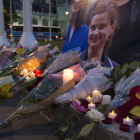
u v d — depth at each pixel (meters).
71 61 3.34
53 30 35.72
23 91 3.80
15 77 4.45
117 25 4.08
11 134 2.32
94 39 4.56
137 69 2.53
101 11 4.52
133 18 3.78
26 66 4.46
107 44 4.25
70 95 2.40
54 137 2.23
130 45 3.79
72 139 1.80
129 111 1.98
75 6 5.66
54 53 5.14
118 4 4.11
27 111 2.37
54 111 2.58
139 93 2.06
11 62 4.83
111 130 1.78
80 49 5.02
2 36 12.25
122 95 2.31
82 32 5.13
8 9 33.91
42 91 2.49
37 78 3.12
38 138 2.22
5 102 3.51
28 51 5.22
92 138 1.97
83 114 2.09
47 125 2.54
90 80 2.60
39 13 67.69
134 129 1.79
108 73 2.80
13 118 2.35
